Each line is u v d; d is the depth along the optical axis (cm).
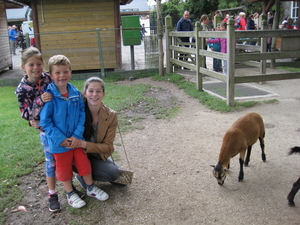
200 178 394
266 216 316
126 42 1130
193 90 843
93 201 349
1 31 1316
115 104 739
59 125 311
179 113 669
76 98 316
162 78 1035
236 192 360
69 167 326
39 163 448
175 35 1012
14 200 356
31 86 309
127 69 1193
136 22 1116
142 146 501
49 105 302
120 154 471
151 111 696
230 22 636
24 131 578
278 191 358
